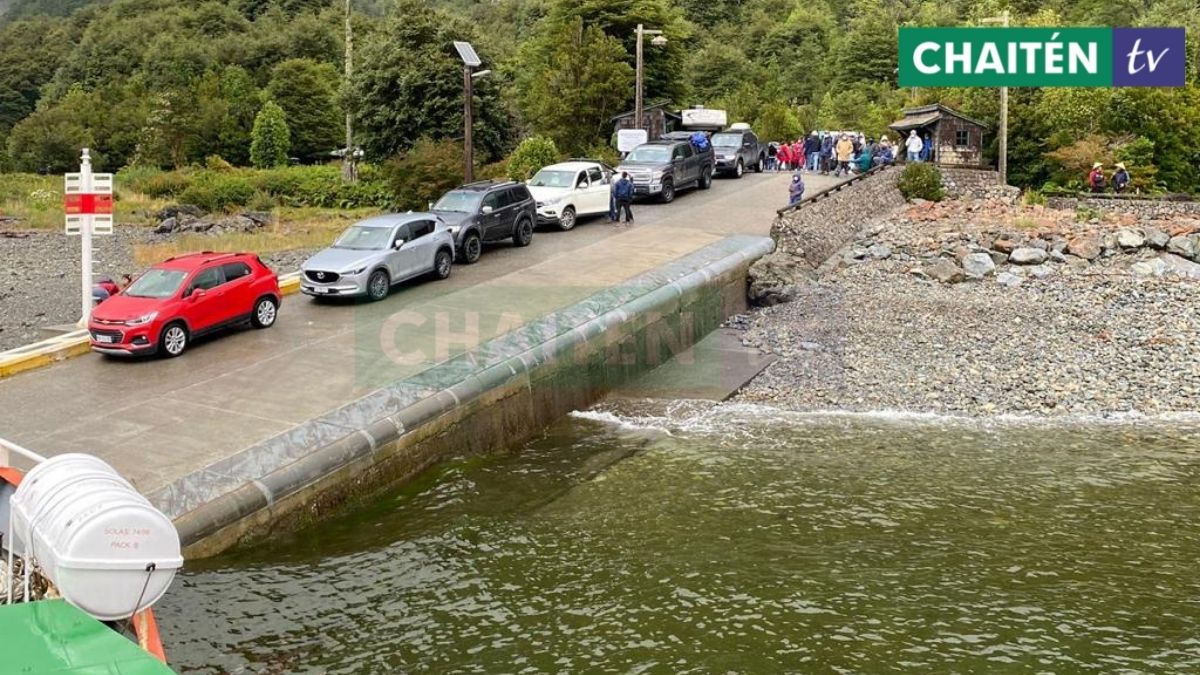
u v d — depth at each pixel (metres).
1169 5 82.62
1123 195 35.97
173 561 7.99
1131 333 22.02
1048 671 9.46
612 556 12.08
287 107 82.62
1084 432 16.70
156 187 55.31
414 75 49.03
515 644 10.06
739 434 16.80
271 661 9.70
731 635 10.17
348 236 22.06
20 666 6.51
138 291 17.75
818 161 43.69
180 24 130.75
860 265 28.48
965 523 12.95
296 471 12.69
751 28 113.62
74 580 7.56
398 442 14.27
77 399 15.21
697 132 43.00
